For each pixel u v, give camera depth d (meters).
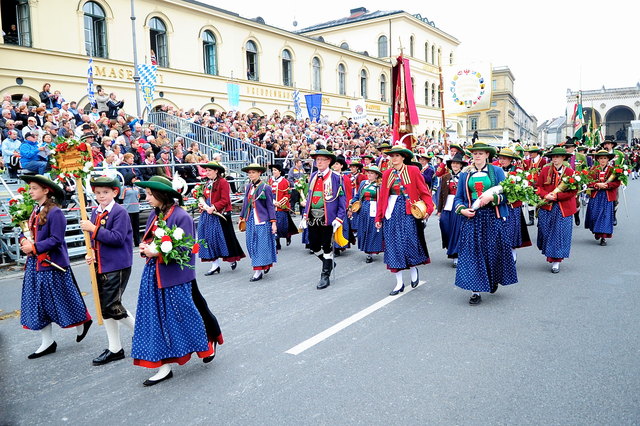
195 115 18.41
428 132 47.00
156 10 21.81
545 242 7.62
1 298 6.94
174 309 4.12
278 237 10.27
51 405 3.85
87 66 19.34
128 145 13.38
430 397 3.75
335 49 33.62
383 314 5.74
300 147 17.98
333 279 7.50
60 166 4.69
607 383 3.90
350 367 4.33
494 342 4.79
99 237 4.49
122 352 4.77
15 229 9.02
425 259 6.69
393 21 42.22
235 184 15.09
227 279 7.75
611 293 6.33
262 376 4.22
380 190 6.68
